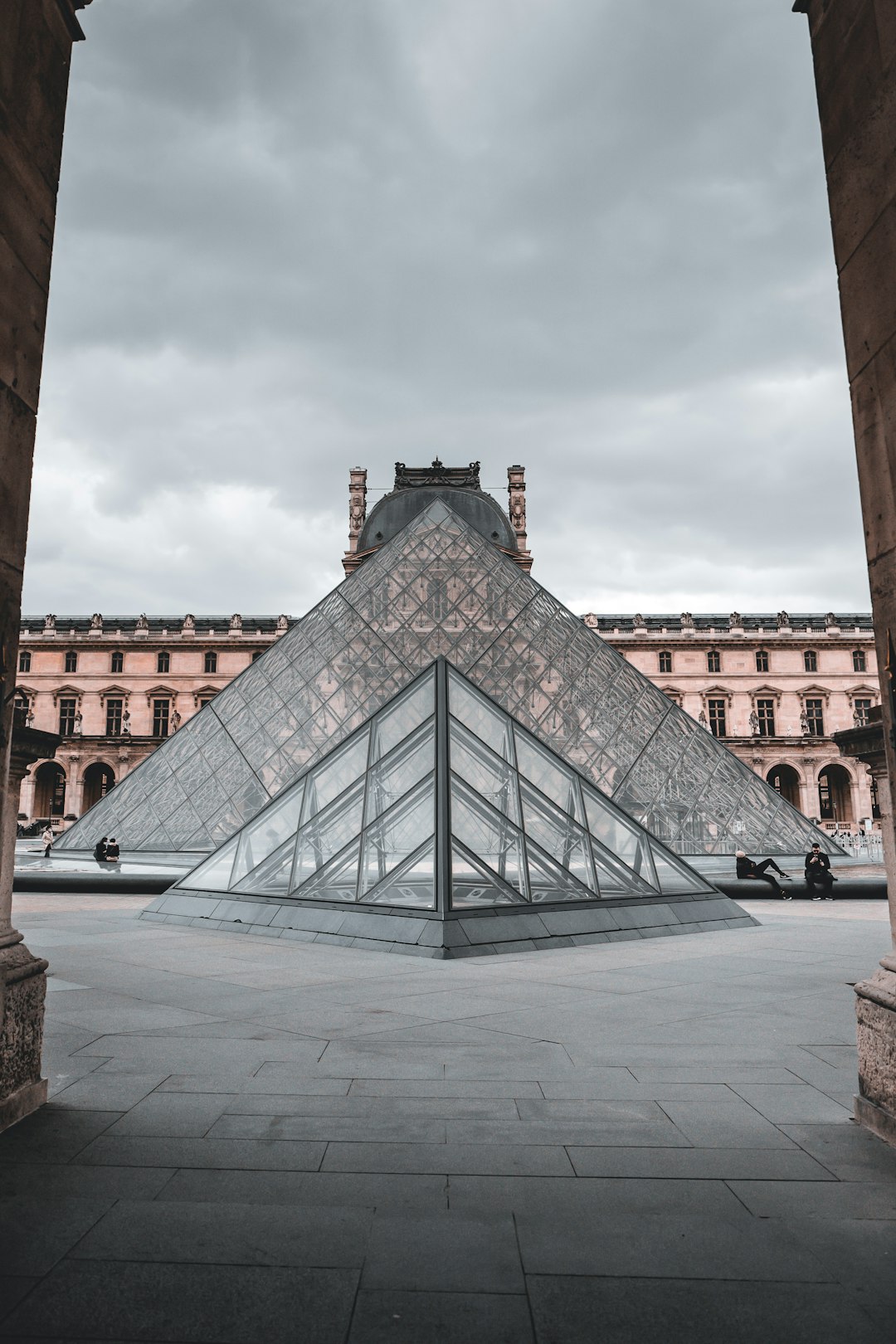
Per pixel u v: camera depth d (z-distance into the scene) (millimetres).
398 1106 7320
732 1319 4145
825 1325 4094
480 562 46062
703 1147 6395
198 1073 8258
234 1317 4141
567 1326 4086
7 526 7012
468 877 19016
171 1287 4406
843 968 15094
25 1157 6090
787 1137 6625
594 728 37562
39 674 118438
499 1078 8180
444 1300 4305
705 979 13930
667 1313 4195
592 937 18641
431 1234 5000
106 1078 8086
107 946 17562
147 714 117750
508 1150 6324
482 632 41969
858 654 119250
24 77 7297
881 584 7031
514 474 120250
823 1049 9352
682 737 39281
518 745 23750
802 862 38438
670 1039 9781
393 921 17625
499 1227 5090
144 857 36562
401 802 20828
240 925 20328
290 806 24344
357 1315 4168
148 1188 5586
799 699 118500
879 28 6820
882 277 6910
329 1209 5312
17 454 7188
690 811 36844
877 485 7062
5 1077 6730
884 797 7176
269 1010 11289
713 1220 5188
